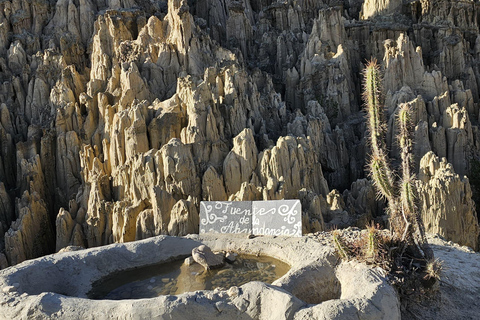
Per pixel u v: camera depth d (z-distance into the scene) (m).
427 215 23.33
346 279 11.12
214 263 13.52
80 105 31.94
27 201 26.48
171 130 25.58
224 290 10.44
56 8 41.09
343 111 36.69
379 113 11.51
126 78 29.42
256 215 15.04
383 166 11.59
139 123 25.09
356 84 41.06
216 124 26.03
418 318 11.05
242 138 23.47
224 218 15.32
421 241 11.72
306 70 38.22
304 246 13.51
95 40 35.94
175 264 14.15
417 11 45.78
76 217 24.72
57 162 29.91
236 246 14.52
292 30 45.69
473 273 13.03
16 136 32.47
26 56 38.12
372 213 25.70
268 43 43.56
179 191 22.31
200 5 47.25
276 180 21.83
